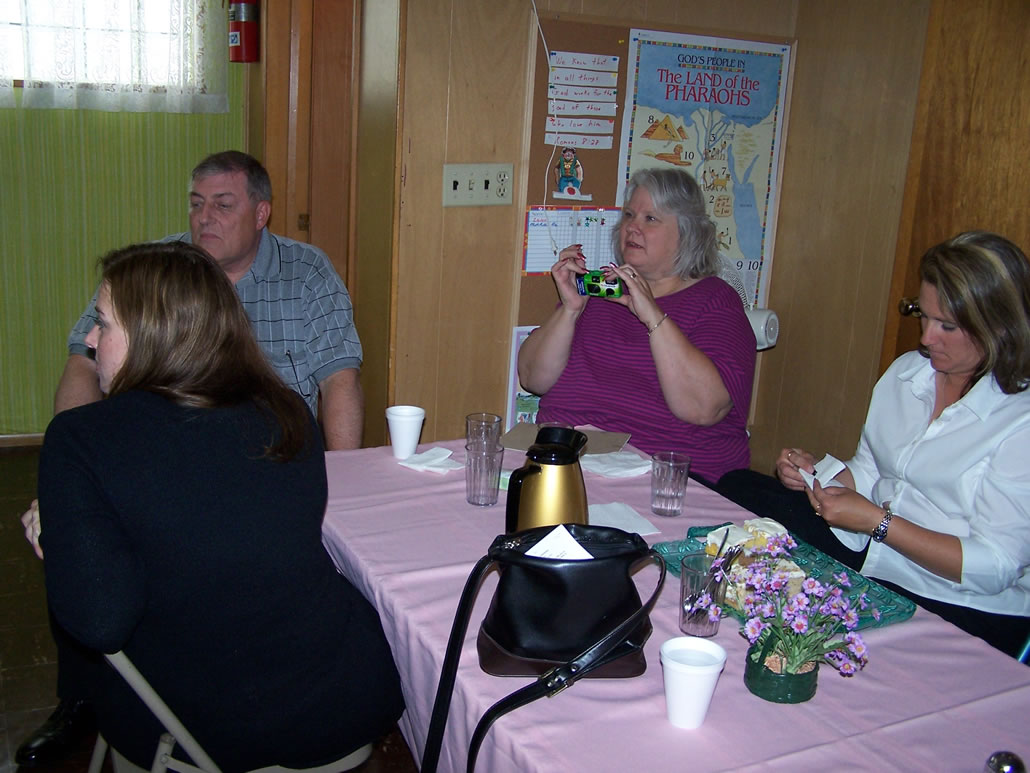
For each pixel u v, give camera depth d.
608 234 3.12
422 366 2.99
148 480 1.12
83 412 1.14
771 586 1.07
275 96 3.39
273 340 2.40
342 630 1.31
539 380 2.44
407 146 2.79
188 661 1.20
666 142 3.12
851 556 1.89
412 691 1.25
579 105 2.97
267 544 1.19
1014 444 1.58
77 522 1.08
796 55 3.22
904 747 0.99
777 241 3.38
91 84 3.52
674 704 1.00
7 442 3.75
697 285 2.32
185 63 3.62
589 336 2.37
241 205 2.28
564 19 2.88
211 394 1.20
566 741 0.98
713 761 0.96
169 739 1.24
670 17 3.02
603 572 1.08
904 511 1.77
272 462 1.21
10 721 2.07
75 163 3.61
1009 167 2.87
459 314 2.99
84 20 3.45
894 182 2.88
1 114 3.47
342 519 1.55
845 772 0.94
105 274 1.24
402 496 1.67
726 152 3.22
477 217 2.93
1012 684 1.13
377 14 2.86
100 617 1.08
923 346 1.68
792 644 1.05
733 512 1.66
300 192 3.51
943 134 2.77
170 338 1.19
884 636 1.23
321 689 1.26
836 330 3.15
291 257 2.44
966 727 1.03
